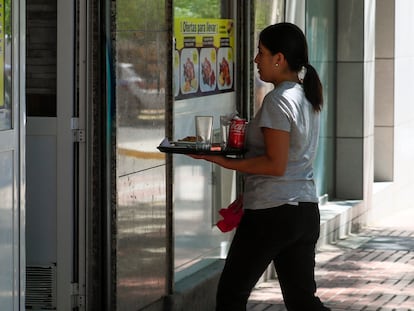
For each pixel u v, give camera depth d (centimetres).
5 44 729
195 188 1095
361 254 1431
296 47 747
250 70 1181
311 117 744
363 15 1614
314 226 747
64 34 866
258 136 743
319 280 1266
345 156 1642
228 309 745
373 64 1684
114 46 872
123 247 900
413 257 1419
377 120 1830
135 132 914
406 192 1906
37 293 891
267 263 745
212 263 1138
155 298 967
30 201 883
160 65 960
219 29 1131
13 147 741
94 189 875
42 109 881
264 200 734
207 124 752
